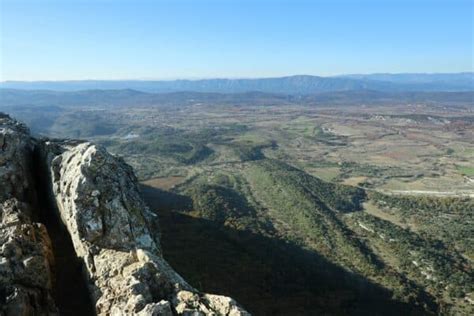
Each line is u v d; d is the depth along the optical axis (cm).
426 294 13175
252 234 15025
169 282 3534
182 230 11381
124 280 3456
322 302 10069
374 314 10494
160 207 14038
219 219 16038
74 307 3584
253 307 8112
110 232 3978
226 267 9500
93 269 3719
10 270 3428
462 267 15475
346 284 12394
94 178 4262
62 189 4491
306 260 13950
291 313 8838
